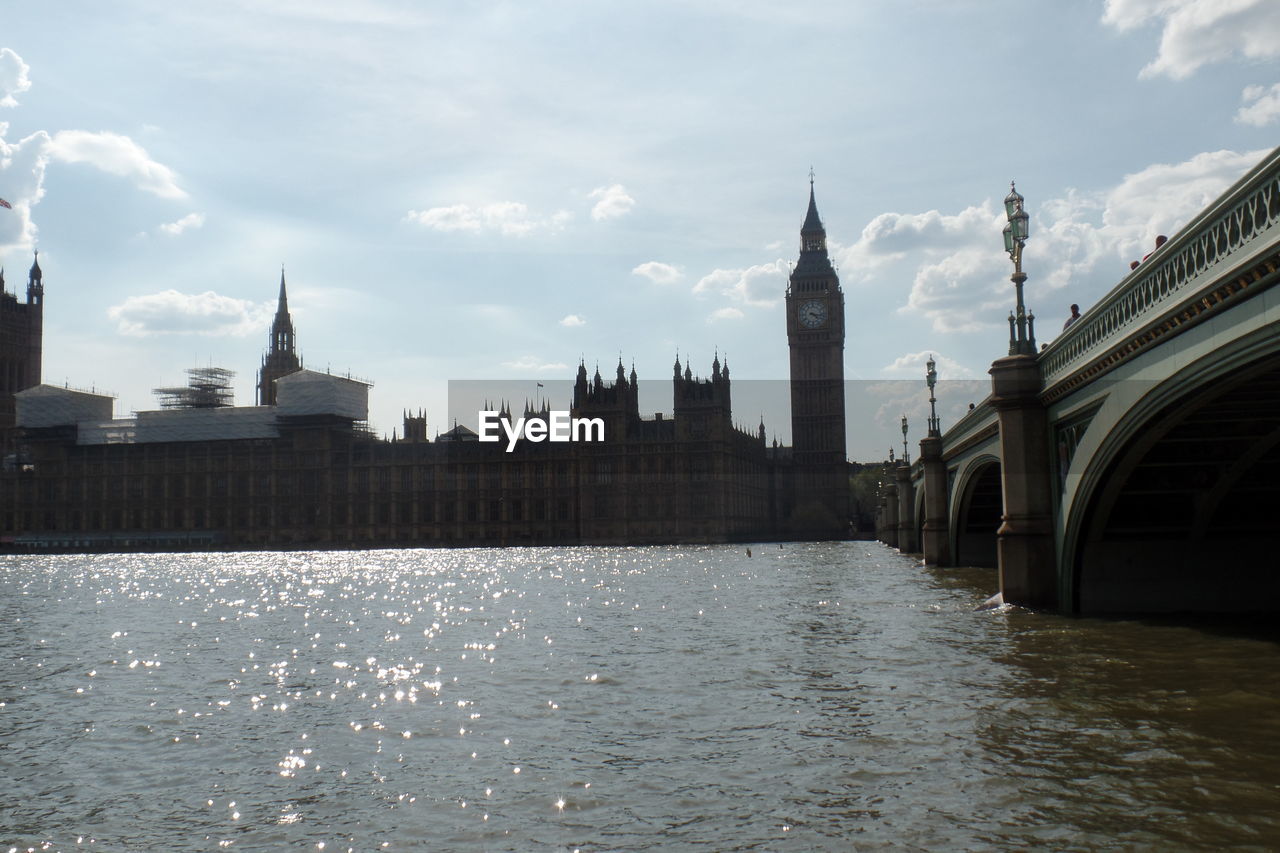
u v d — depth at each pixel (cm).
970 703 2108
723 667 2842
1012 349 3625
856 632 3503
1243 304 1920
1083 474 3097
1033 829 1326
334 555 18200
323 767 1844
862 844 1310
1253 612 3412
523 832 1426
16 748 2058
